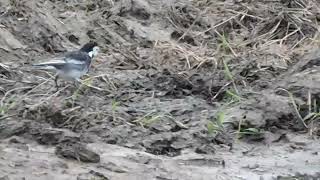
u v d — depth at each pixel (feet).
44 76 48.78
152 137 38.65
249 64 51.75
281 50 56.18
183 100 45.83
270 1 66.23
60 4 63.41
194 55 55.62
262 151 38.14
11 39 54.29
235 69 51.39
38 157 34.27
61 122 39.91
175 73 51.62
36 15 57.62
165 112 42.86
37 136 37.04
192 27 62.49
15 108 41.45
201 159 36.19
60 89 45.62
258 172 35.09
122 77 50.19
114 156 35.63
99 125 39.81
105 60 54.49
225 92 46.70
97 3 64.34
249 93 45.52
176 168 34.78
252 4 66.08
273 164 36.27
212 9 65.57
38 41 55.72
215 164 35.81
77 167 33.50
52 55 54.29
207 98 46.88
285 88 44.98
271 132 40.52
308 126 41.09
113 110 41.70
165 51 56.49
